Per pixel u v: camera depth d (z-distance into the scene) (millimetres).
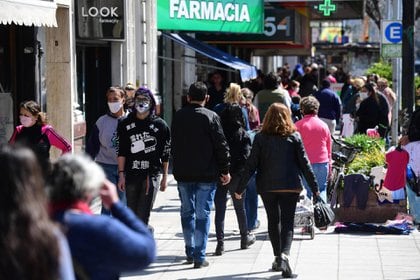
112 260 9172
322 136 25422
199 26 43000
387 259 22062
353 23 135375
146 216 21016
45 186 9016
